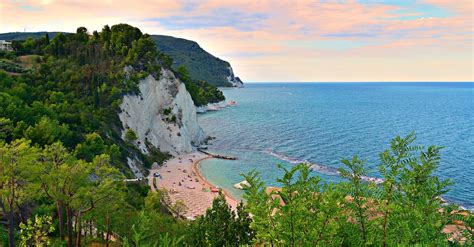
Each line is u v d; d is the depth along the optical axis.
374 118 196.88
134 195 62.03
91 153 67.31
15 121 62.44
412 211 11.56
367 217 11.91
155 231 33.06
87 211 35.62
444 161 97.69
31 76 97.19
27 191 33.53
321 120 185.62
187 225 36.22
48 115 71.56
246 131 151.88
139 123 106.19
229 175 92.88
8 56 116.56
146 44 126.94
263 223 11.73
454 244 12.52
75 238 40.47
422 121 185.75
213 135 144.00
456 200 68.56
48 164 35.56
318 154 109.56
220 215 28.03
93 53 120.50
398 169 12.20
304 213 11.46
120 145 86.88
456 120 191.00
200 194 79.62
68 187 34.28
